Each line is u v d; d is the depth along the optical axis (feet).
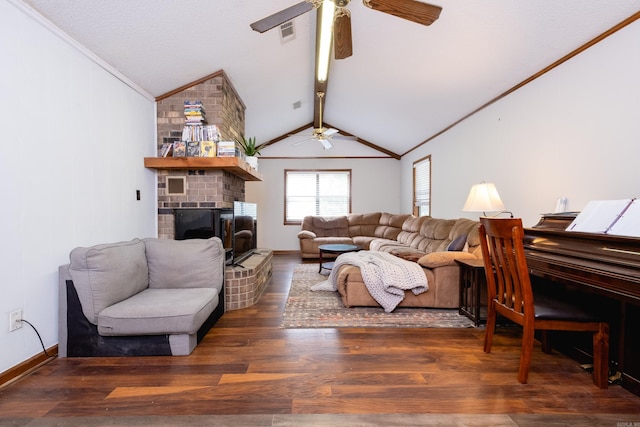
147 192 10.44
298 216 23.85
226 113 11.82
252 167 13.39
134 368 6.15
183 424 4.51
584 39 7.61
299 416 4.70
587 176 7.77
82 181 7.54
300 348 7.07
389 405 4.97
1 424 4.48
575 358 6.61
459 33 9.09
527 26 7.92
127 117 9.37
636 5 6.39
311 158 23.77
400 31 9.98
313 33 11.54
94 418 4.63
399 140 20.85
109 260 6.85
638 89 6.53
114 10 6.84
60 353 6.62
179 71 10.09
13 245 5.79
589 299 6.45
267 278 13.99
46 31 6.48
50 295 6.60
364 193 24.06
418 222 17.49
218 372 5.99
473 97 12.32
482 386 5.54
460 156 14.73
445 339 7.65
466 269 9.49
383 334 7.93
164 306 6.70
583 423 4.56
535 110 9.64
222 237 10.90
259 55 11.34
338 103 18.20
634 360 5.36
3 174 5.59
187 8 7.61
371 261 10.72
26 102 6.03
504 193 11.28
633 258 4.81
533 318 5.56
